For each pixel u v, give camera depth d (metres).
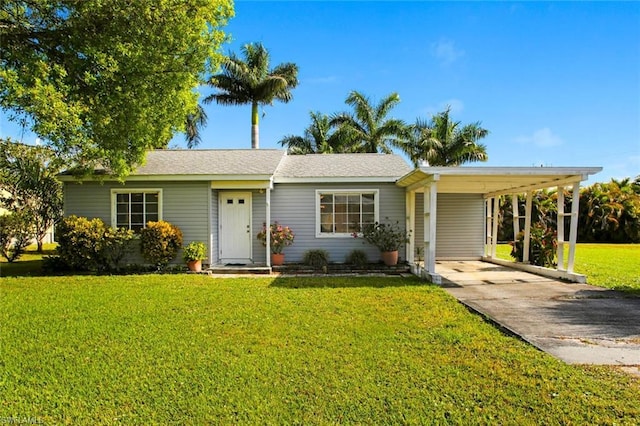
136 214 12.34
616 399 3.44
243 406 3.40
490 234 15.72
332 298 7.75
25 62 9.30
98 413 3.31
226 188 12.25
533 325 5.82
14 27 9.39
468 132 25.95
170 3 9.73
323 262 12.38
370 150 27.81
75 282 9.60
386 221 12.82
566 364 4.25
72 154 10.68
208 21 10.85
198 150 15.12
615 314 6.51
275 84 25.83
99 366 4.27
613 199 27.59
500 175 9.83
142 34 9.83
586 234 27.81
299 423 3.13
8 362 4.39
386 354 4.58
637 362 4.32
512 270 12.33
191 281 9.85
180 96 11.26
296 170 13.59
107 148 10.58
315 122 30.31
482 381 3.83
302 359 4.44
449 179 10.65
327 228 12.91
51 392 3.68
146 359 4.47
